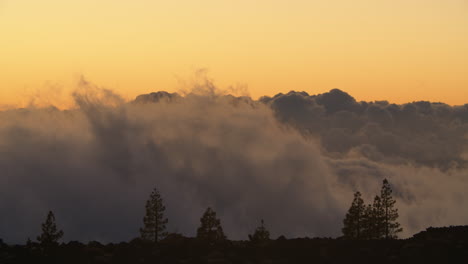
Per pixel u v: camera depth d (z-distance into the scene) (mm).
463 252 60094
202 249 68062
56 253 66250
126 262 64062
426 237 66188
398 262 60344
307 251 66188
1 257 64062
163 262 63969
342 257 63875
